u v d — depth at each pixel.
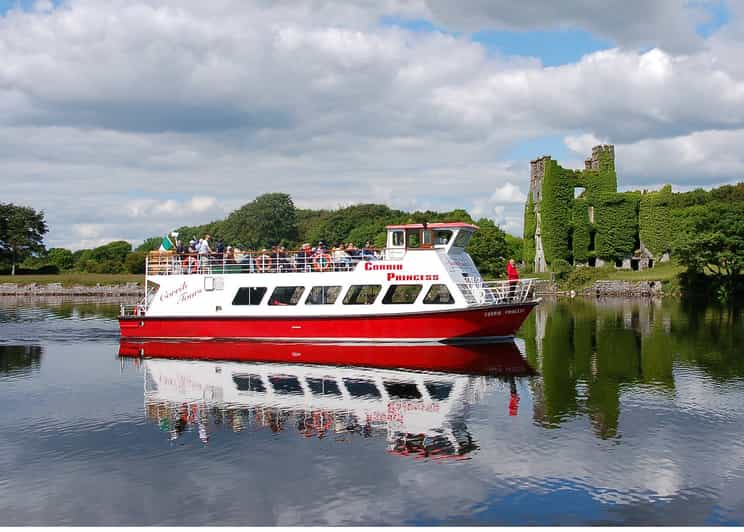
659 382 24.02
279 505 13.38
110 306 70.12
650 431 17.86
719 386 23.33
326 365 27.27
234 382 24.39
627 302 71.25
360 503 13.41
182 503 13.52
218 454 16.31
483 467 15.23
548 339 36.53
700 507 13.16
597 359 29.00
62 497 13.91
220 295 34.38
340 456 16.03
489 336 32.12
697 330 41.03
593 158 106.06
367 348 31.14
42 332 41.56
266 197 143.50
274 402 21.23
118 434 18.05
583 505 13.25
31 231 123.56
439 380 24.28
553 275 95.06
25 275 114.06
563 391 22.48
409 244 32.09
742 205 73.94
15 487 14.47
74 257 151.62
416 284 31.75
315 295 33.12
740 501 13.43
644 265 102.38
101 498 13.82
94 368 27.80
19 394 22.94
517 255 125.38
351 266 33.78
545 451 16.25
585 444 16.77
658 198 101.06
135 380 25.09
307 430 18.14
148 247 151.25
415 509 13.12
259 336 33.75
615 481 14.40
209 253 35.00
